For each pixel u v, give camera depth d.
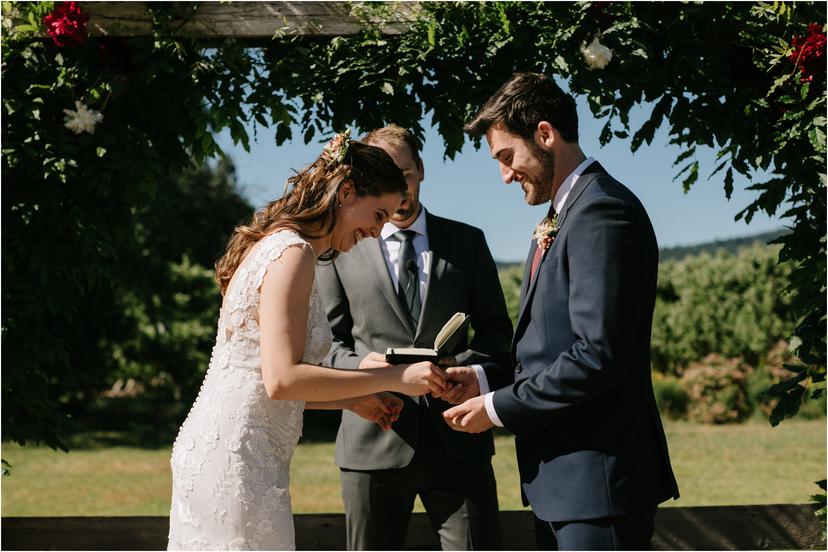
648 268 2.20
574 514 2.18
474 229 3.06
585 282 2.13
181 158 3.37
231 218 15.31
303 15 3.25
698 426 12.89
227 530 2.26
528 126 2.30
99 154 3.12
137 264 13.15
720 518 3.62
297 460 9.95
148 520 3.61
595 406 2.22
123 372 14.05
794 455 9.40
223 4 3.24
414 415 2.83
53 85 3.19
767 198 3.23
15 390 3.27
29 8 3.20
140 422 13.55
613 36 3.05
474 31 3.17
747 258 14.56
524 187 2.37
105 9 3.23
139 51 3.23
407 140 2.85
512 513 3.54
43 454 10.67
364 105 3.25
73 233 3.25
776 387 3.31
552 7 3.14
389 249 2.95
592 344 2.09
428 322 2.85
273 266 2.23
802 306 3.29
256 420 2.30
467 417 2.28
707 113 3.16
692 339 14.62
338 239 2.46
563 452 2.23
